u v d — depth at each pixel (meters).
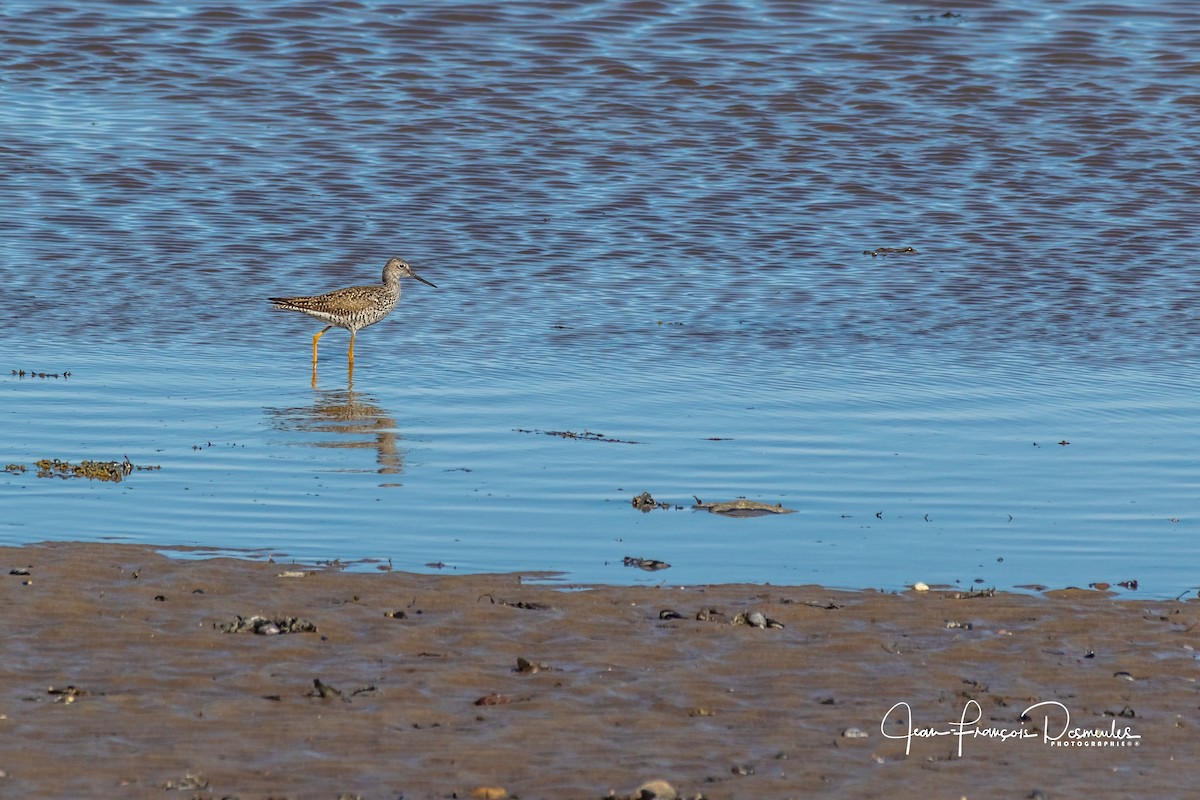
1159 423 18.55
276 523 14.33
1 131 31.78
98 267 25.28
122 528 14.00
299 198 29.23
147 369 20.44
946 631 11.97
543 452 17.03
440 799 9.20
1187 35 38.66
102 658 11.05
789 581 13.12
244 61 36.53
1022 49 37.88
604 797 9.26
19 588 12.23
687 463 16.70
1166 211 29.38
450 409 18.89
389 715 10.29
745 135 33.28
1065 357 21.78
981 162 32.00
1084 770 9.76
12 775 9.29
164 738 9.88
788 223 28.62
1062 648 11.68
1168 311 24.19
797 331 23.02
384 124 33.38
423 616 11.99
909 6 40.72
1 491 15.00
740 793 9.37
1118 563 13.74
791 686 10.91
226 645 11.33
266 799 9.13
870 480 16.20
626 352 21.81
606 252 26.98
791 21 39.53
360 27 38.53
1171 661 11.45
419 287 25.11
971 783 9.56
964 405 19.31
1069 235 28.05
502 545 13.90
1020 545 14.22
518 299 24.53
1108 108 34.72
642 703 10.59
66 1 39.56
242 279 25.16
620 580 13.03
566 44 37.91
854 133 33.47
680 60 37.09
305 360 21.33
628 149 32.44
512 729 10.13
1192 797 9.43
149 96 34.53
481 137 32.88
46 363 20.45
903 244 27.61
